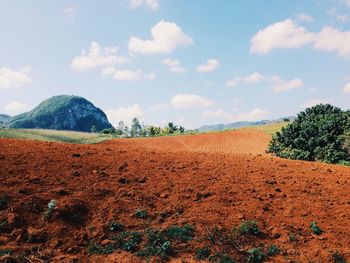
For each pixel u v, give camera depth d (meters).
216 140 38.59
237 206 8.33
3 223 6.85
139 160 10.66
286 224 7.75
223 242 7.01
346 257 6.83
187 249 6.79
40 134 45.50
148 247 6.73
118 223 7.23
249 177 10.18
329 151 19.44
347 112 22.42
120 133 67.19
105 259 6.41
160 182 9.15
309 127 21.25
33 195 7.66
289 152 21.31
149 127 69.12
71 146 11.76
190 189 8.84
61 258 6.26
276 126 45.59
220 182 9.52
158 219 7.54
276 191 9.39
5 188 7.79
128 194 8.27
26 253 6.30
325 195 9.43
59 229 6.92
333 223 7.96
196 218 7.62
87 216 7.43
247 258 6.69
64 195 7.94
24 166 8.97
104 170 9.48
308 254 6.86
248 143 36.28
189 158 11.78
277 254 6.84
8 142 11.34
